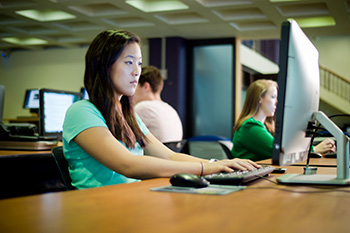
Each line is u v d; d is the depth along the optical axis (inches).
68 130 55.5
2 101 139.2
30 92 286.2
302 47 46.3
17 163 97.7
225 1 249.6
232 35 330.0
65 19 289.4
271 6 249.6
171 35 335.3
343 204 33.0
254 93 105.7
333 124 47.8
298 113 45.1
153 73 121.0
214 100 345.1
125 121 60.3
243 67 414.0
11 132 112.1
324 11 261.7
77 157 55.4
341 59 503.5
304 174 51.9
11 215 27.8
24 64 404.2
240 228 24.5
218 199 34.8
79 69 383.2
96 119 54.9
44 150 103.9
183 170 51.4
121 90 59.1
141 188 41.2
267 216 28.1
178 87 337.4
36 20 295.9
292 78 43.0
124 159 51.5
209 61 347.3
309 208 31.2
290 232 23.8
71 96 132.8
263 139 98.0
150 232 23.4
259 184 45.4
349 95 482.9
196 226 24.9
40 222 25.8
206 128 347.9
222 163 52.2
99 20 292.5
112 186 42.7
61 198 34.7
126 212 29.0
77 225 25.0
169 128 116.9
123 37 58.4
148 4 267.7
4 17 305.6
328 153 91.2
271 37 332.8
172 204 32.3
